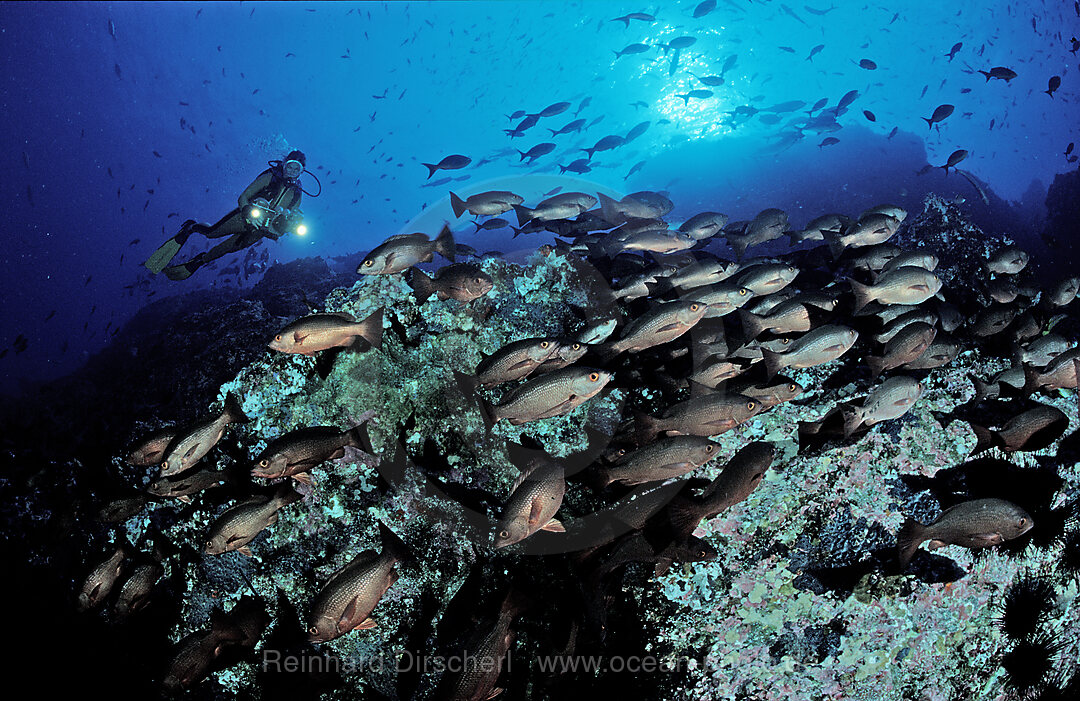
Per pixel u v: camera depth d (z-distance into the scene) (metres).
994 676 3.27
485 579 3.15
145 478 3.70
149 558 3.40
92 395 5.55
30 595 3.58
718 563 2.97
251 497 2.91
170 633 3.44
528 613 3.04
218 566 3.40
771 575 2.99
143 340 6.50
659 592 2.96
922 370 3.52
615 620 2.97
